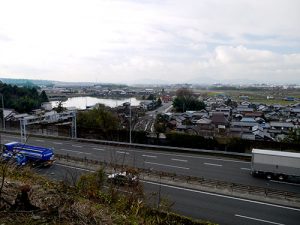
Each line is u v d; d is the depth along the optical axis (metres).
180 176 16.19
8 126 38.19
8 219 3.12
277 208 12.77
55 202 3.86
